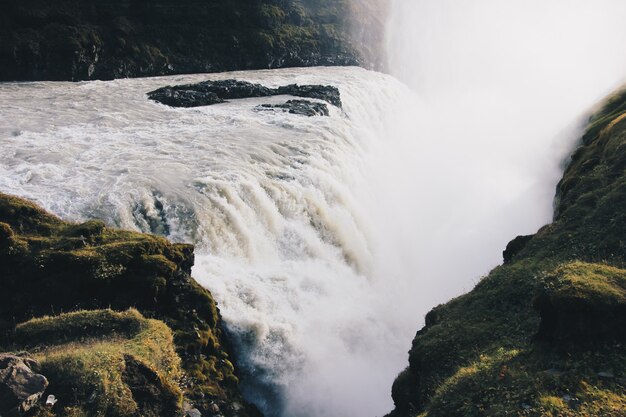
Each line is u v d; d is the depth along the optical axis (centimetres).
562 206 2670
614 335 1472
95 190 2838
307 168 3594
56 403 1415
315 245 3194
